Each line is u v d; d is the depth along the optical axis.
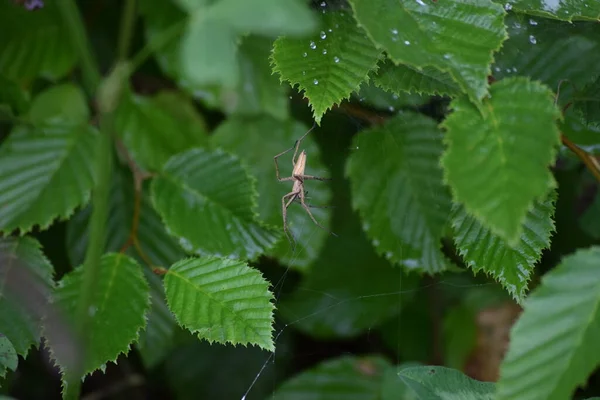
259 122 0.69
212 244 0.66
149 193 0.69
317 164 0.69
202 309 0.64
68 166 0.67
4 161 0.67
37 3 0.69
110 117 0.61
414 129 0.67
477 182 0.60
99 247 0.62
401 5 0.61
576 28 0.65
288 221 0.69
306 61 0.62
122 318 0.64
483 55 0.61
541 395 0.60
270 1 0.57
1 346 0.64
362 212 0.68
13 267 0.66
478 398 0.62
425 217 0.67
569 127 0.65
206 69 0.57
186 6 0.57
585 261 0.60
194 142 0.69
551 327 0.60
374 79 0.63
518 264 0.64
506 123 0.61
